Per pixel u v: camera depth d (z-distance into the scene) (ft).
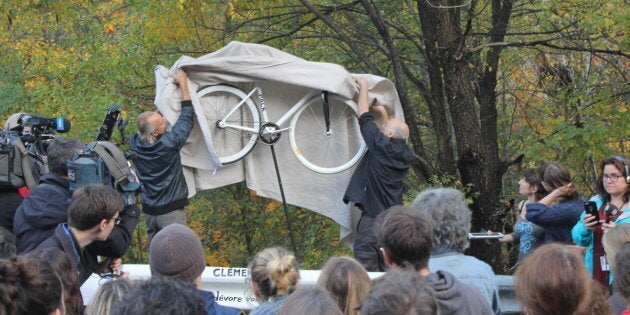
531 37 57.26
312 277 22.62
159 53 52.42
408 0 54.08
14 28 49.44
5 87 47.47
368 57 55.11
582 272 11.58
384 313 9.95
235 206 58.85
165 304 10.49
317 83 28.12
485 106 54.80
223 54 29.25
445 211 15.67
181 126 26.94
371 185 27.09
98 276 20.15
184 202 27.04
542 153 52.54
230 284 22.80
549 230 25.94
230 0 48.67
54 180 19.71
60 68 46.39
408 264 14.11
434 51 49.16
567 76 57.72
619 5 47.03
